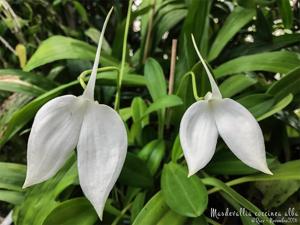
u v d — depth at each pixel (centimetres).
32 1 23
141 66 20
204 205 11
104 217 13
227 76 19
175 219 12
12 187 14
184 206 11
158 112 16
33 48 22
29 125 19
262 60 16
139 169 13
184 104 15
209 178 13
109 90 19
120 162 9
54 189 13
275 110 14
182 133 9
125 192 16
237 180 14
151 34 21
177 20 21
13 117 15
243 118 9
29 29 23
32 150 9
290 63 16
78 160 9
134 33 26
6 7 21
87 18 25
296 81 15
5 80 17
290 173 13
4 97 20
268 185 15
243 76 16
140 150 15
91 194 9
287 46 20
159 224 12
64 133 9
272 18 23
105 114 9
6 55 23
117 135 9
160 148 15
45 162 9
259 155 9
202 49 18
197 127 9
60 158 9
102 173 9
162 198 13
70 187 14
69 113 9
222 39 19
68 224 12
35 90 17
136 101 17
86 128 9
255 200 16
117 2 24
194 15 18
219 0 24
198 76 15
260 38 20
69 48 18
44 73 22
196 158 9
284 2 19
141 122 16
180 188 12
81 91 20
